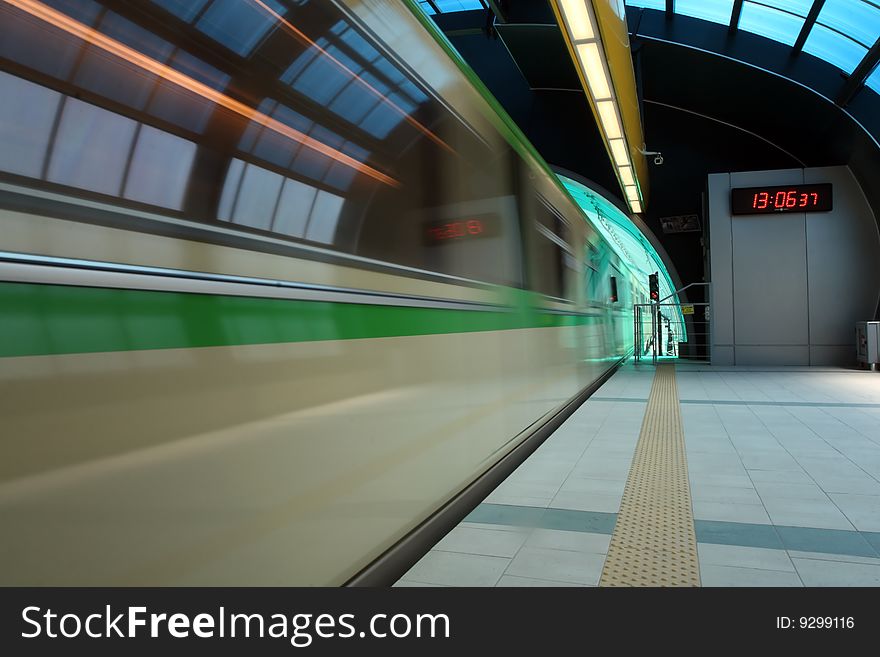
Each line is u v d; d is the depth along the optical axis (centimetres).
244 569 205
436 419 374
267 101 237
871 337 1466
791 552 352
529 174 627
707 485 501
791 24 1348
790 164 1817
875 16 1103
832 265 1594
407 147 351
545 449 643
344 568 265
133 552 164
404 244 340
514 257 564
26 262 143
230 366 203
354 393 279
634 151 1366
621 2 844
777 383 1258
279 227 238
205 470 190
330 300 264
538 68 1822
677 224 1981
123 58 179
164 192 187
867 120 1336
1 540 133
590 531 390
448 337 397
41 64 156
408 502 333
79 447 151
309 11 265
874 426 757
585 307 1041
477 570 328
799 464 569
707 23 1479
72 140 161
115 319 164
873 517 415
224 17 219
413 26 366
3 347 136
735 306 1655
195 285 193
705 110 1817
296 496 234
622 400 1041
